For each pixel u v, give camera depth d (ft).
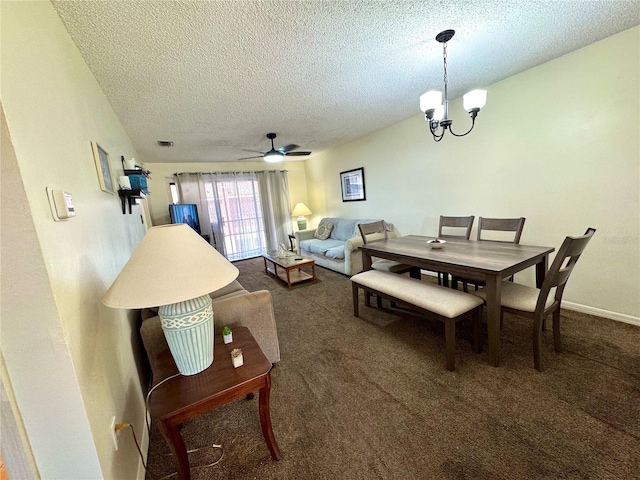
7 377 2.60
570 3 5.28
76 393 2.80
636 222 7.01
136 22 4.73
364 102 9.75
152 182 18.24
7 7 2.52
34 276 2.53
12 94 2.44
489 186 9.93
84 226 3.82
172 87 7.32
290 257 14.28
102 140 6.08
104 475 3.07
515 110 8.82
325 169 19.61
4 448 2.63
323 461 4.34
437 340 7.53
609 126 7.12
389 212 14.52
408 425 4.86
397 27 5.57
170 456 4.74
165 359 4.79
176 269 3.74
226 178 19.88
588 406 4.89
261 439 4.86
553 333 6.40
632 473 3.77
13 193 2.39
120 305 3.47
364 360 6.86
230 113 9.71
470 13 5.33
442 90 9.30
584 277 8.05
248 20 4.97
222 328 6.19
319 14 4.97
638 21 6.16
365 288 8.56
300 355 7.28
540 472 3.90
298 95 8.62
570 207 8.05
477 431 4.62
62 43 4.26
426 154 12.00
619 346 6.46
